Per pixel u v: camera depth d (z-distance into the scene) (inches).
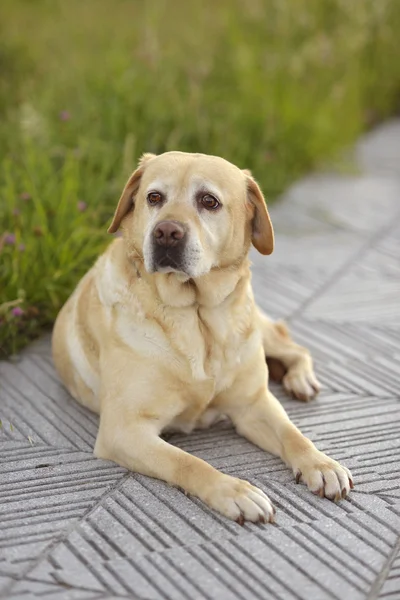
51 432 128.3
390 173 287.6
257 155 255.0
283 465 120.3
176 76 263.9
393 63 373.7
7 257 163.8
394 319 176.7
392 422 133.8
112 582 92.2
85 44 282.4
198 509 107.2
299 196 260.1
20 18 307.9
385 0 357.7
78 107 240.7
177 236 113.0
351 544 100.4
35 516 105.1
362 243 223.5
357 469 119.0
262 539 101.0
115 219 124.9
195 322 120.6
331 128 291.1
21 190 192.9
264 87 275.6
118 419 118.2
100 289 126.9
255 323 128.7
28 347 159.6
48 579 92.6
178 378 119.8
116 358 120.5
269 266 206.8
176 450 113.5
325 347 163.3
